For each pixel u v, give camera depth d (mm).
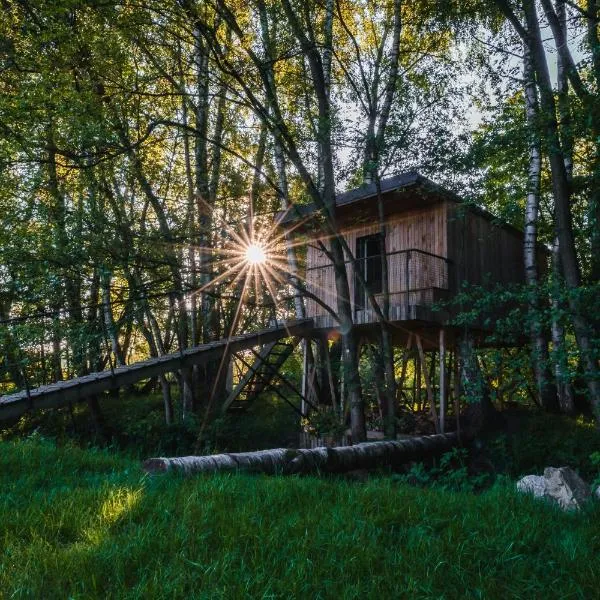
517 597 3051
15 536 3490
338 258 10320
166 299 11938
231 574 3043
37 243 9914
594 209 7492
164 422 13016
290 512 4191
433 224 11773
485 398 11102
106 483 4637
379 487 5230
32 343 10711
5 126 9445
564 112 7395
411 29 11516
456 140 8906
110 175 11789
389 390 10039
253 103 9789
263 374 15320
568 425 10516
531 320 6738
